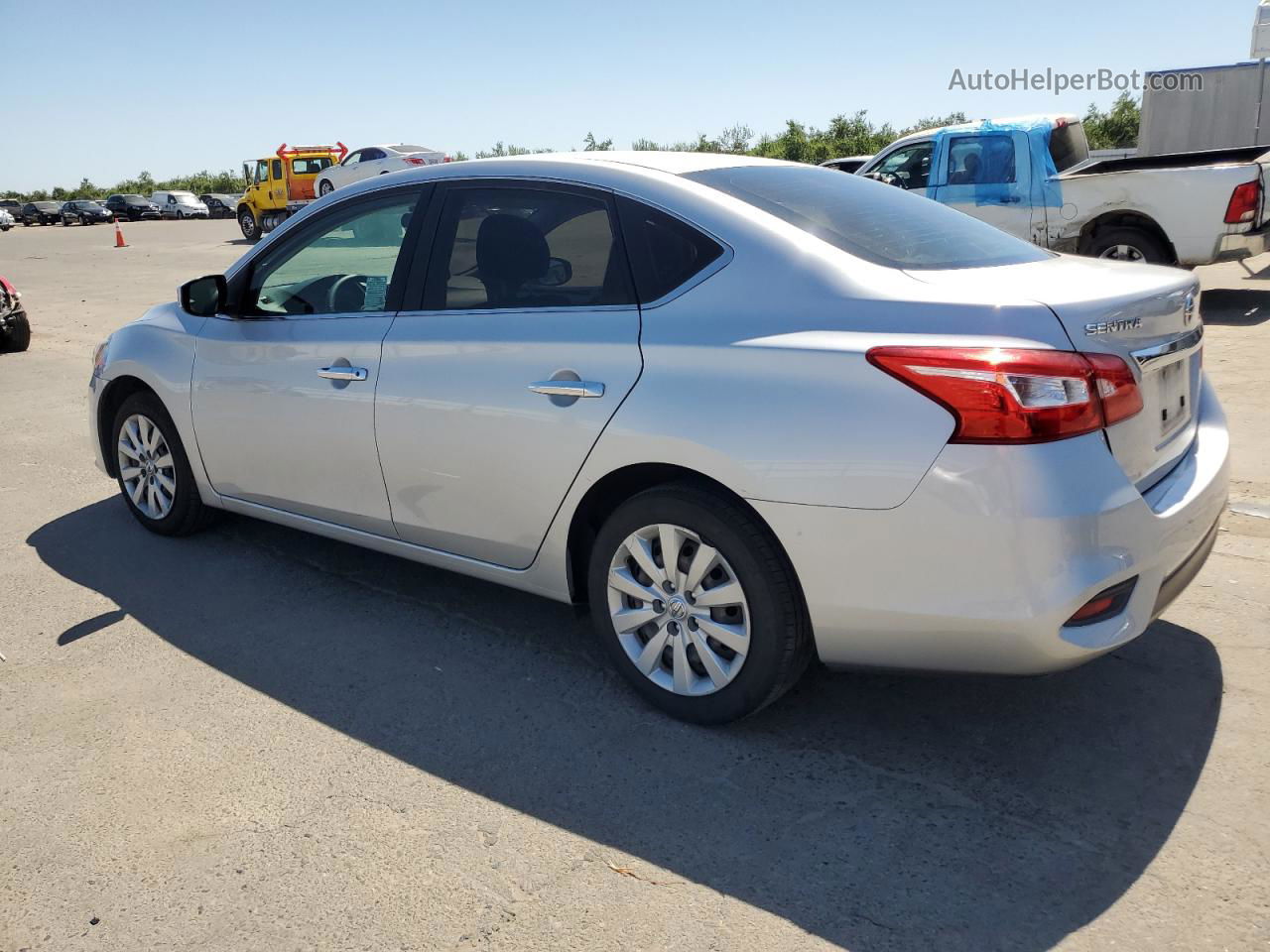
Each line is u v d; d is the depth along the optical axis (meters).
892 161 11.47
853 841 2.63
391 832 2.72
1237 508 4.84
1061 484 2.50
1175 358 2.91
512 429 3.30
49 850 2.68
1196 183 9.56
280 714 3.34
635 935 2.33
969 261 3.09
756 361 2.82
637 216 3.19
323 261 4.02
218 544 4.86
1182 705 3.20
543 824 2.74
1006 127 10.64
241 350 4.23
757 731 3.16
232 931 2.38
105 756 3.11
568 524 3.27
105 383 4.94
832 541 2.71
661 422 2.94
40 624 4.06
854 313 2.76
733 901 2.43
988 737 3.08
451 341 3.49
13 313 10.79
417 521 3.72
